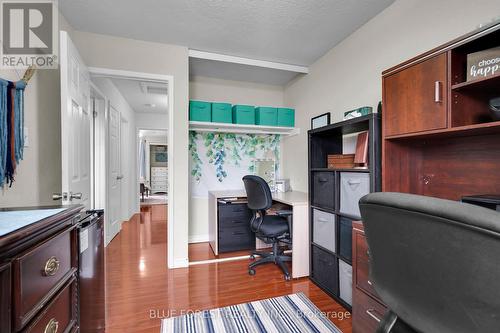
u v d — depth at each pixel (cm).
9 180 126
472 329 55
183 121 262
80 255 118
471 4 140
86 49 233
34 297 71
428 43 164
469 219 49
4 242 58
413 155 163
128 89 409
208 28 227
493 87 117
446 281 58
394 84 149
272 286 220
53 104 183
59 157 193
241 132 352
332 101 265
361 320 149
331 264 203
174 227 260
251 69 317
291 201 246
